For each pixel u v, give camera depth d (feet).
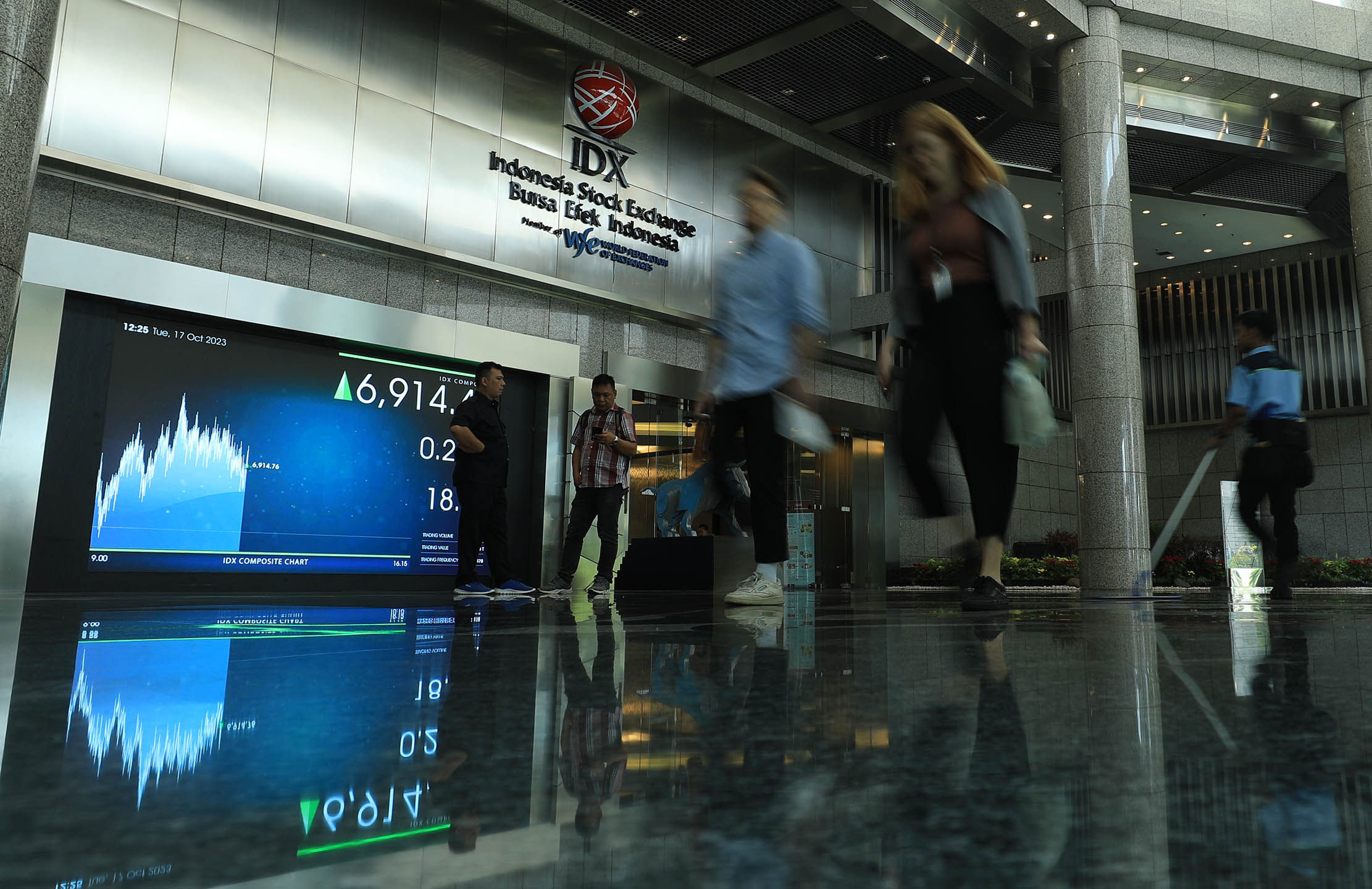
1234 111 44.96
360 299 30.22
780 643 5.12
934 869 1.09
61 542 23.97
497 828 1.29
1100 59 36.60
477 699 2.75
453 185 32.19
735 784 1.59
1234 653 4.27
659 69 40.45
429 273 31.99
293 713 2.41
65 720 2.20
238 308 27.02
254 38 28.02
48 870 1.04
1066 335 70.95
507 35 34.32
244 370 27.71
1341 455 66.28
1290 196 56.70
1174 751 1.88
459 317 32.63
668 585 26.91
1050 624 7.00
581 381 35.24
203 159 26.66
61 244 24.06
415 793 1.51
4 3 8.59
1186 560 57.52
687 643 5.09
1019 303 9.45
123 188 25.36
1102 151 35.73
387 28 31.09
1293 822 1.31
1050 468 67.41
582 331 36.24
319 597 16.65
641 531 37.42
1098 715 2.38
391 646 4.84
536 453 34.42
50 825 1.26
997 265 9.48
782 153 44.70
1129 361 33.99
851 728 2.19
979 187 9.59
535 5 35.78
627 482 22.07
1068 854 1.15
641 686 3.07
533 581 33.55
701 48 38.70
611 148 37.29
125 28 25.54
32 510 23.16
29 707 2.40
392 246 30.09
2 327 8.46
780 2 35.50
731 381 12.60
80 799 1.42
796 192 45.27
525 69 34.73
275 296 27.73
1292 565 16.71
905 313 10.21
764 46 38.47
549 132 35.22
